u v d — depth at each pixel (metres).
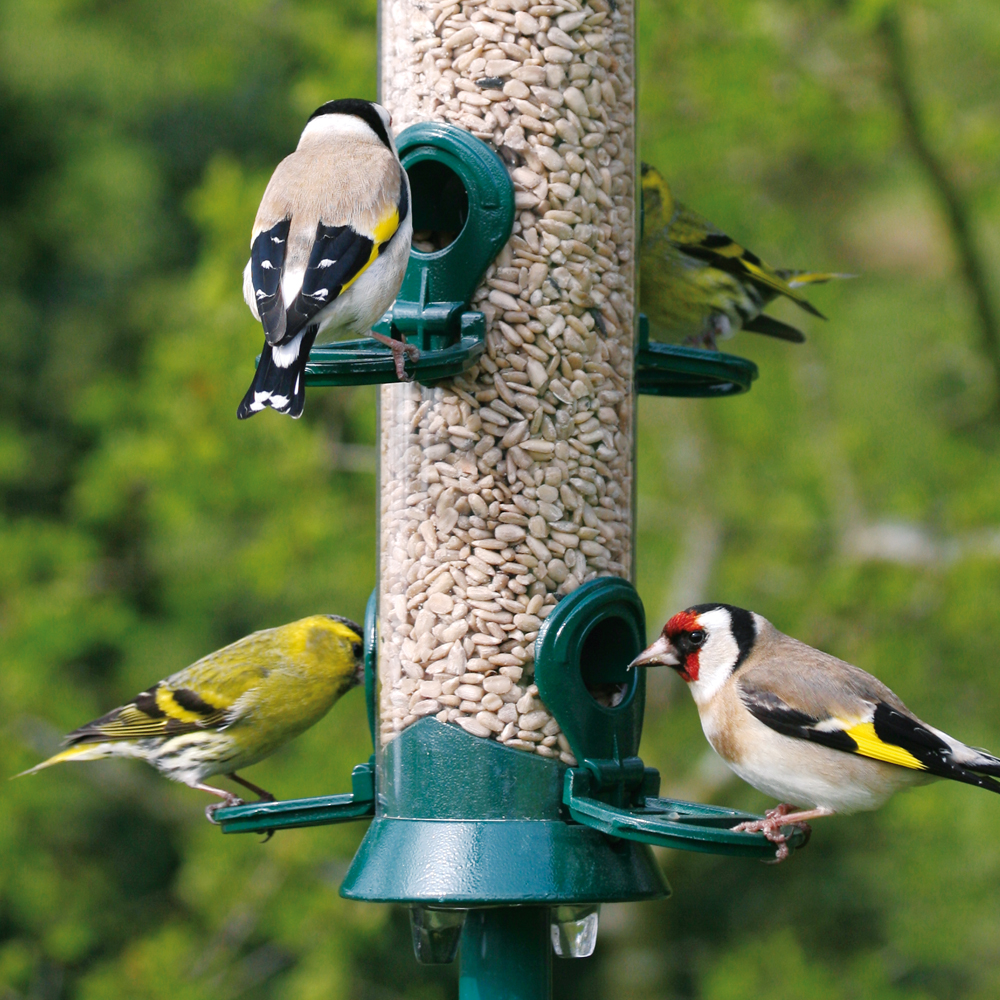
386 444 7.54
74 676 17.25
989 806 13.94
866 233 17.08
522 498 7.29
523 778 7.00
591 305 7.47
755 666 7.50
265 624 17.19
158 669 17.03
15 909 15.52
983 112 14.96
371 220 6.88
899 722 7.17
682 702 16.42
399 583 7.36
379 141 7.37
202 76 15.99
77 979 16.16
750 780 7.50
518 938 7.05
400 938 16.80
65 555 15.28
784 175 16.06
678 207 10.34
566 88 7.46
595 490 7.41
